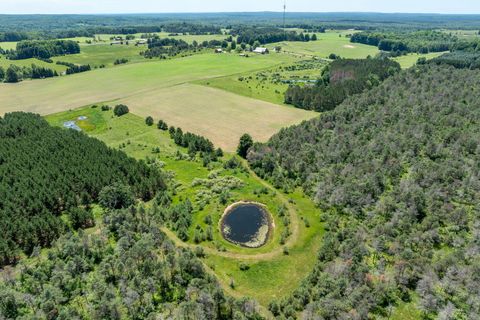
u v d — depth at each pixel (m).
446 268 54.81
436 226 64.25
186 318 49.12
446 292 51.53
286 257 64.06
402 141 93.94
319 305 50.06
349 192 75.62
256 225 73.62
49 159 89.12
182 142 111.38
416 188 73.81
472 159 84.56
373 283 53.75
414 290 53.00
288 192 84.06
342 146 96.38
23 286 53.66
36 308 49.38
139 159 102.50
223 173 93.75
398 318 48.81
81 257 58.47
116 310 48.47
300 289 54.44
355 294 50.75
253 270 61.12
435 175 77.38
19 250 62.06
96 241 61.84
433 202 70.06
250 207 79.62
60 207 75.94
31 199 72.31
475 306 48.31
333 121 117.31
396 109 116.25
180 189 86.12
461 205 70.94
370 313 49.53
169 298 52.88
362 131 105.69
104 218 70.19
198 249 64.12
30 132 107.00
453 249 60.47
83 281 54.69
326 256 61.28
